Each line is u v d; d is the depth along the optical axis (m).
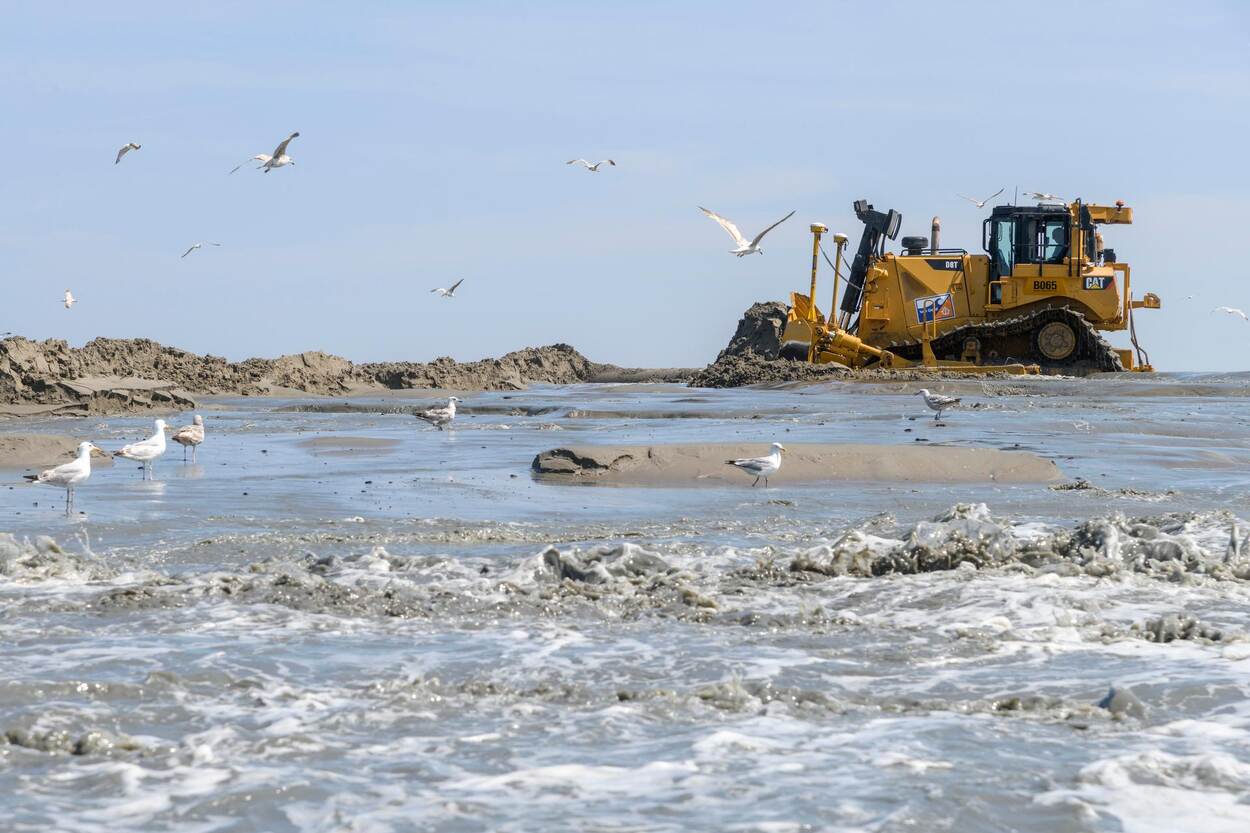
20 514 20.81
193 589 13.80
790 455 26.56
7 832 7.09
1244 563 15.03
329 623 12.51
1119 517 16.45
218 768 8.21
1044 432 36.16
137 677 10.41
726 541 18.06
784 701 9.81
